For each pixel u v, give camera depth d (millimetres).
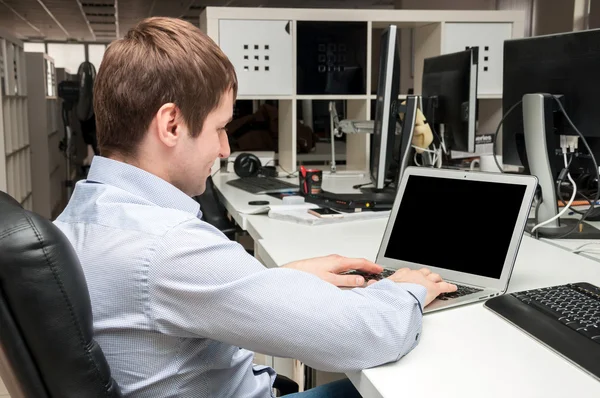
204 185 913
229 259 770
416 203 1407
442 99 2516
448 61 2477
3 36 5043
